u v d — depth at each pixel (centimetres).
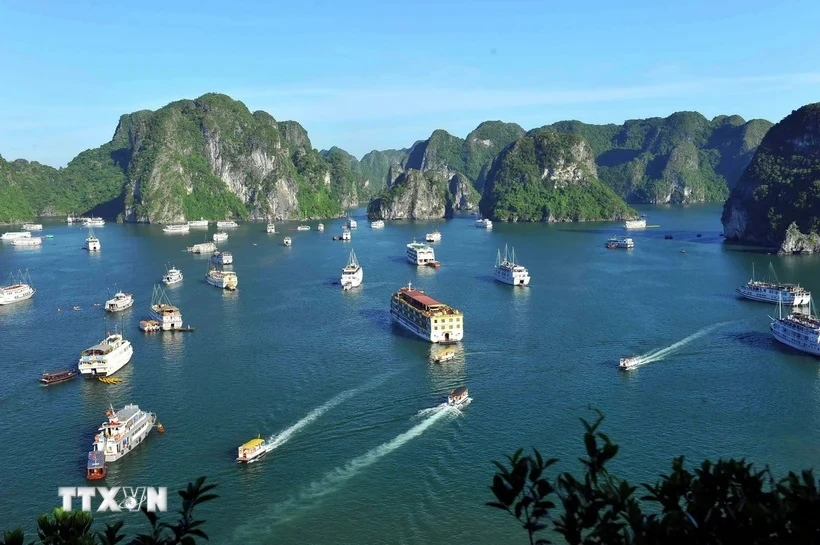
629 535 2348
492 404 12575
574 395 13012
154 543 2817
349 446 10950
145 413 11838
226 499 9444
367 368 14900
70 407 13012
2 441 11519
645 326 18375
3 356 16600
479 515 8906
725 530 2189
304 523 8838
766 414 12000
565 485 2461
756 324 18512
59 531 3089
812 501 2175
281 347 16775
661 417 11881
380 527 8725
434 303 18162
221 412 12475
